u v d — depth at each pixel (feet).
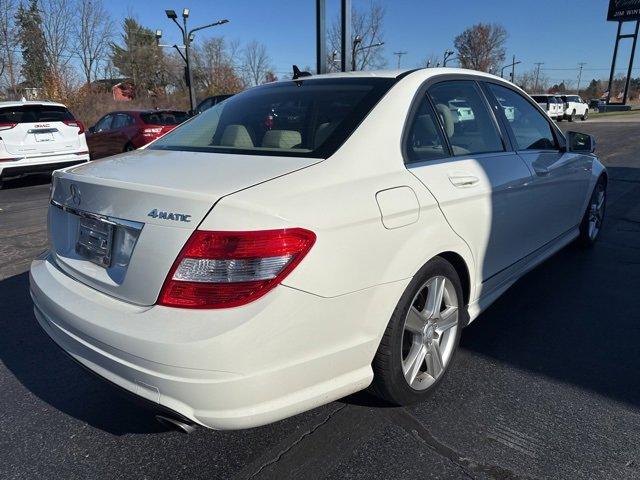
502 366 9.77
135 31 174.60
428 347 8.41
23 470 7.37
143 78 175.32
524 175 10.78
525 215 11.08
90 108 101.96
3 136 30.50
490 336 11.00
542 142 12.59
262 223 5.95
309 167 6.99
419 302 8.28
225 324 5.80
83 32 120.57
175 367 5.87
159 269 6.16
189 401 5.98
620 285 13.74
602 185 16.81
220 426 6.09
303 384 6.46
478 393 8.89
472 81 10.44
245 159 7.56
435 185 8.13
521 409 8.43
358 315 6.83
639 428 7.93
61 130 32.81
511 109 11.53
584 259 15.83
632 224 19.97
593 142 13.75
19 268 15.96
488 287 10.18
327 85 9.43
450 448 7.56
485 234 9.46
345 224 6.56
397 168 7.77
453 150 9.20
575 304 12.57
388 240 7.13
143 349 5.97
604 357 10.09
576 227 15.26
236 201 6.04
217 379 5.85
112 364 6.38
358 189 6.99
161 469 7.33
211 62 158.61
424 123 8.71
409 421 8.16
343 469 7.20
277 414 6.29
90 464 7.47
